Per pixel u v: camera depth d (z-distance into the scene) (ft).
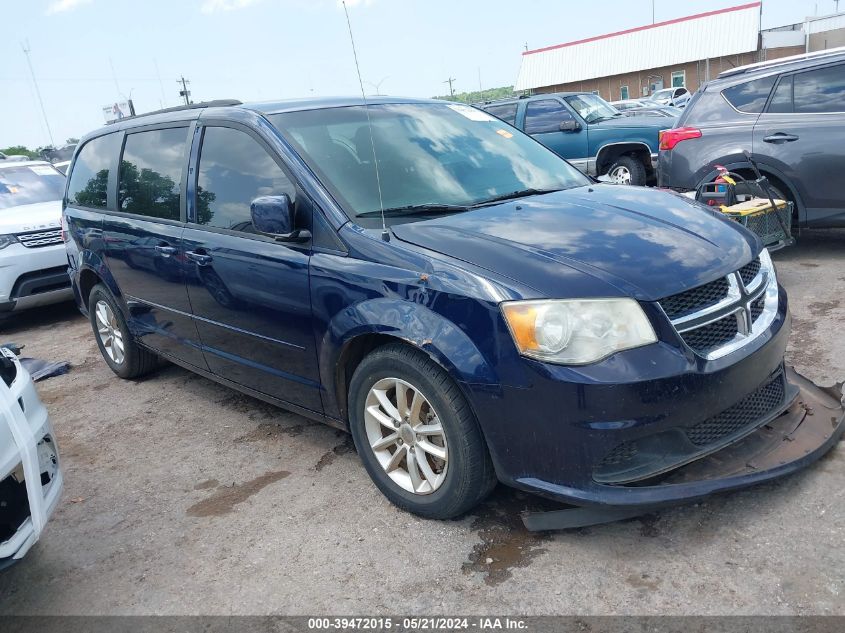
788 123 20.70
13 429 8.56
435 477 10.03
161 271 14.46
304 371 11.62
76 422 16.01
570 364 8.41
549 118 39.17
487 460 9.53
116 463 13.67
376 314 9.86
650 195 12.25
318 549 10.02
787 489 9.86
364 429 10.82
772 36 129.18
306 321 11.14
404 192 11.54
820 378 13.24
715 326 9.23
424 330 9.31
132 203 15.65
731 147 21.66
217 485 12.29
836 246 22.72
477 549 9.55
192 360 14.78
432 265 9.53
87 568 10.34
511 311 8.67
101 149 17.46
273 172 11.96
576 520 9.12
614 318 8.52
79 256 17.75
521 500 10.52
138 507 11.89
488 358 8.82
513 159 13.55
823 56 20.57
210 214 13.21
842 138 19.80
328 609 8.77
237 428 14.60
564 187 13.08
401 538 10.02
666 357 8.53
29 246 24.36
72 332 24.41
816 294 18.15
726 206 18.69
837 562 8.39
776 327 9.95
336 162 11.71
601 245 9.63
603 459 8.53
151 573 10.00
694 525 9.43
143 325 16.08
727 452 9.58
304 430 14.07
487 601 8.55
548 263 9.14
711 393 8.80
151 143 15.38
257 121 12.51
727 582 8.33
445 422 9.52
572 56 151.64
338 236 10.71
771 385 10.27
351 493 11.41
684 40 135.54
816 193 20.49
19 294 24.35
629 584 8.52
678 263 9.28
